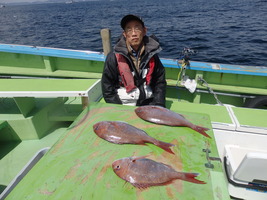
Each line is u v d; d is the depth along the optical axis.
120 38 2.30
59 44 12.99
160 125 1.70
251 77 3.18
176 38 11.91
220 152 2.17
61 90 2.21
